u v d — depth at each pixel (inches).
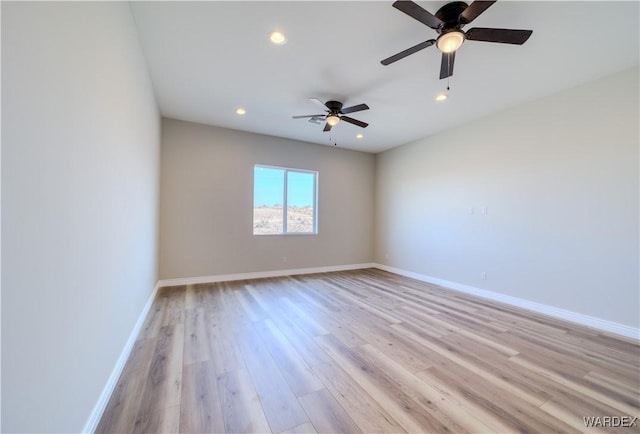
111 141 64.7
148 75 113.2
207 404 63.3
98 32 55.2
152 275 139.5
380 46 96.0
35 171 34.5
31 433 33.4
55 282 39.6
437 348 92.7
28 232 33.1
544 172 132.2
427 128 181.5
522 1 74.9
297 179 219.6
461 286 171.3
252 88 127.4
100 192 57.9
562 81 118.0
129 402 63.5
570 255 122.6
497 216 152.5
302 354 87.7
